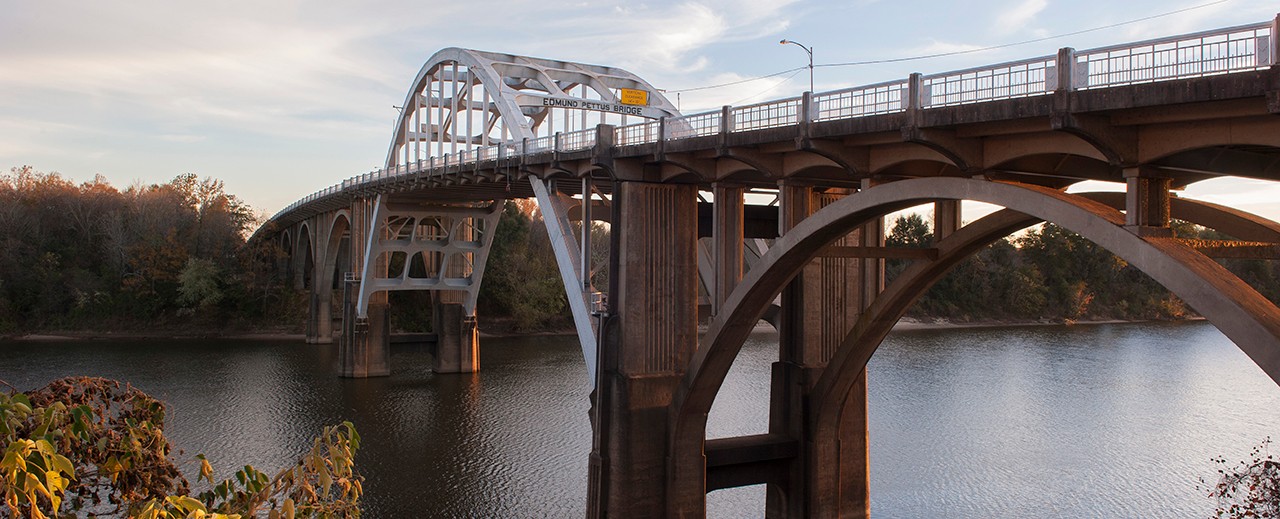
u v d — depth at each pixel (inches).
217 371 2247.8
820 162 721.0
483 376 2199.8
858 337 879.7
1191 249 471.5
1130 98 458.0
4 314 3038.9
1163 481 1226.0
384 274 2262.6
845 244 948.0
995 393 1875.0
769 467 967.6
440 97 1819.6
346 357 2166.6
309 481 323.9
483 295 3420.3
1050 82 505.7
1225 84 421.4
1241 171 524.1
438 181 1598.2
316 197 2568.9
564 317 3489.2
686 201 945.5
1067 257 4190.5
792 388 975.0
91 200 3523.6
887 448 1393.9
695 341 943.7
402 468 1306.6
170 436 1496.1
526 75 1499.8
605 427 916.6
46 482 251.6
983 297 3956.7
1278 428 1552.7
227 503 318.0
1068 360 2433.6
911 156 642.2
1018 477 1239.5
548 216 1105.4
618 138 930.1
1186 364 2352.4
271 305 3270.2
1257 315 402.6
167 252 3208.7
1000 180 596.4
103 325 3120.1
